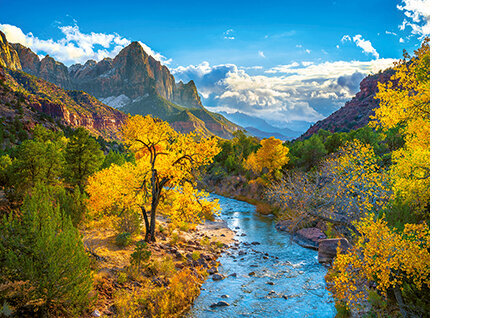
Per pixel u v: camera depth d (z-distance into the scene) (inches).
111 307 462.9
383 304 393.1
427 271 301.3
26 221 398.9
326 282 653.9
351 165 655.1
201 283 650.8
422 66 335.9
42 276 380.8
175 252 769.6
